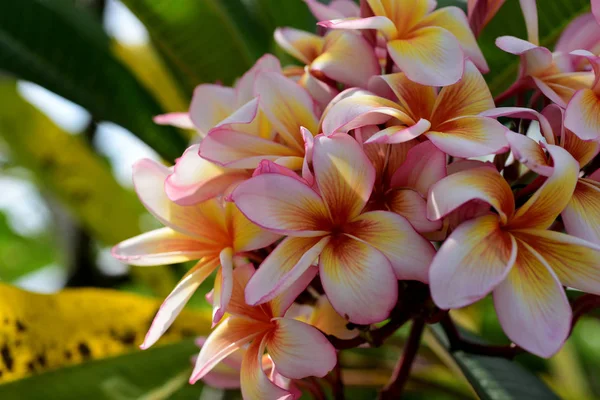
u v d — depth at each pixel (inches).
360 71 22.7
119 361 28.8
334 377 24.2
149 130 31.6
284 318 21.0
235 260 23.2
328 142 21.0
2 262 58.7
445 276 19.5
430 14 22.8
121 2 29.6
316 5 25.1
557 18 27.6
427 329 28.3
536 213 20.6
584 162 21.2
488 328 45.8
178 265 40.9
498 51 27.8
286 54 31.6
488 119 20.9
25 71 30.1
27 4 29.8
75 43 30.3
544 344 19.5
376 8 22.4
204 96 24.0
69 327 28.6
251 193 20.7
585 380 51.2
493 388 26.9
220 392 29.2
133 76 31.4
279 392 20.8
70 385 27.9
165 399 28.7
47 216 58.5
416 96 21.7
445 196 20.0
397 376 25.5
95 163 40.7
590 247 20.0
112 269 43.9
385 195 21.4
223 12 29.9
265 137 22.6
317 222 21.0
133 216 40.8
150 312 29.4
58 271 59.4
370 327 22.2
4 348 27.7
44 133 39.6
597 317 28.6
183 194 22.0
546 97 23.0
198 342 25.5
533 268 20.2
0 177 55.5
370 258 20.3
